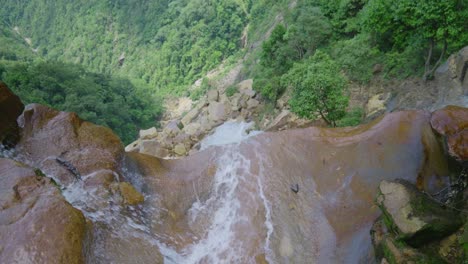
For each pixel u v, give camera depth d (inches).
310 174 429.1
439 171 387.2
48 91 2102.6
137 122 2519.7
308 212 399.5
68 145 400.8
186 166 462.3
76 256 282.5
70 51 4217.5
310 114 684.1
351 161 426.6
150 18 3843.5
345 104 663.8
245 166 444.1
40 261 268.5
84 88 2255.2
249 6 3186.5
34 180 325.7
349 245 368.8
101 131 425.1
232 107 1309.1
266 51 1316.4
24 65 2250.2
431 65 765.3
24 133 406.3
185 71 3191.4
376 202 348.8
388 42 927.0
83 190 371.2
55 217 293.7
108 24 4173.2
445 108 414.3
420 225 300.4
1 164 338.6
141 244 345.4
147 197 403.2
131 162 431.8
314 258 366.3
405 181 360.2
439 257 298.7
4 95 395.5
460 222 311.4
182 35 3228.3
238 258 367.9
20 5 4785.9
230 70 2628.0
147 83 3368.6
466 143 373.1
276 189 419.5
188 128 1284.4
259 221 395.2
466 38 650.2
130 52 3909.9
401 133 425.4
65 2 4466.0
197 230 394.0
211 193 432.1
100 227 338.3
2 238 280.8
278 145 456.8
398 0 716.7
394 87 812.6
